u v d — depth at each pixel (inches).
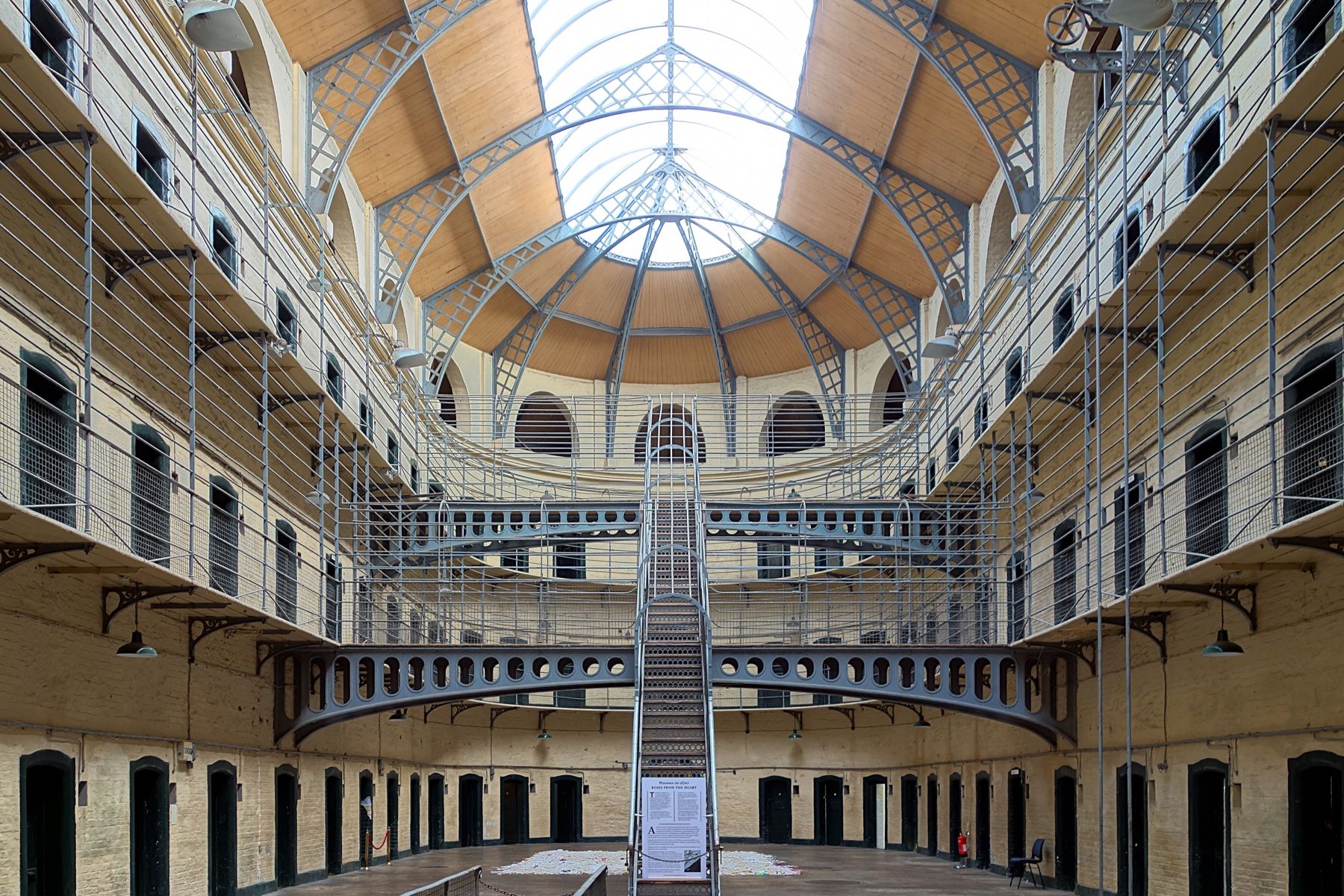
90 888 442.9
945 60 748.0
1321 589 407.2
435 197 931.3
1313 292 418.0
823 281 1163.3
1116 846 598.9
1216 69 486.6
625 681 712.4
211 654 573.3
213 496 586.6
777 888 721.6
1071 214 664.4
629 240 1226.6
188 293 487.8
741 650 709.9
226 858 583.2
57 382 388.5
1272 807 435.5
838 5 786.8
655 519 942.4
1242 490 463.2
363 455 806.5
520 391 1285.7
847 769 1163.9
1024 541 784.3
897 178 920.9
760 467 1254.3
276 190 665.6
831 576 1201.4
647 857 582.9
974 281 896.3
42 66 343.6
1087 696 655.8
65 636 431.2
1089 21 543.5
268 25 665.0
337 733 778.8
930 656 698.8
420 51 738.8
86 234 380.5
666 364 1322.6
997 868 830.5
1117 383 610.5
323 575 653.9
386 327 918.4
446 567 911.7
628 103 953.5
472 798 1127.0
